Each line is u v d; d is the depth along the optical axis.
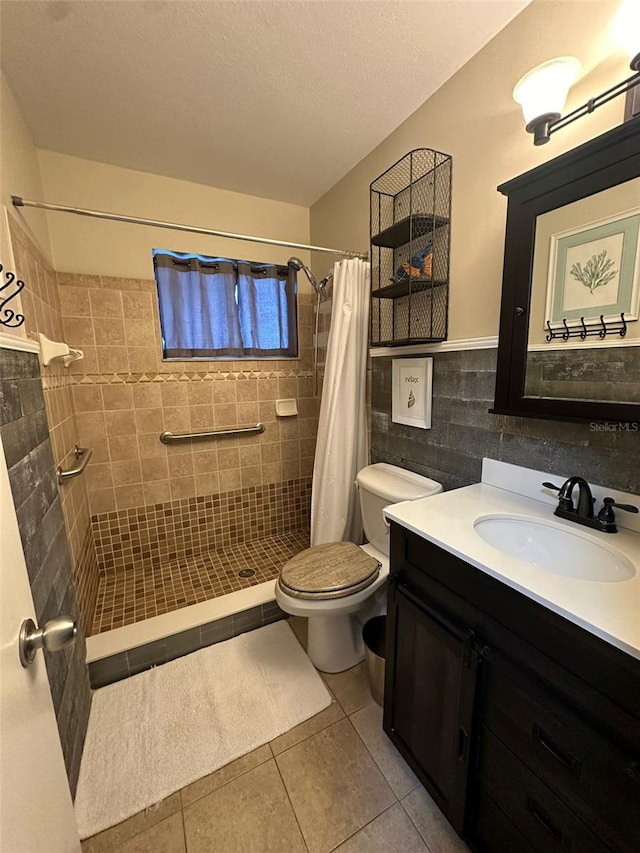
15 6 1.05
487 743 0.87
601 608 0.67
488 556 0.86
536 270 1.07
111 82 1.37
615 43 0.92
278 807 1.08
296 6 1.08
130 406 2.12
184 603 1.89
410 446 1.72
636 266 0.89
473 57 1.27
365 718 1.35
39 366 1.24
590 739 0.65
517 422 1.24
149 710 1.38
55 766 0.64
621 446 0.98
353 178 2.00
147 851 0.99
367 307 1.87
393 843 1.00
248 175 2.06
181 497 2.33
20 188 1.43
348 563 1.48
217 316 2.31
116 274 2.02
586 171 0.93
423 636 1.03
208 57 1.26
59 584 1.23
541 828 0.76
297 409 2.62
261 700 1.42
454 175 1.39
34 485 1.07
